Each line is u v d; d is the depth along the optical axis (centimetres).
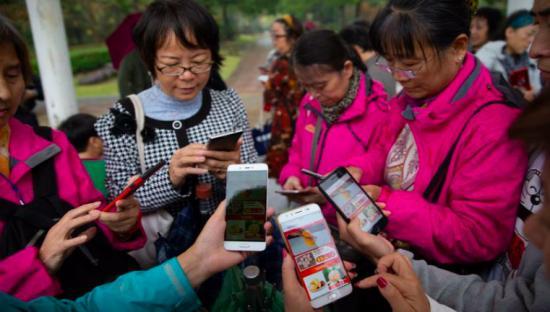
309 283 119
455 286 119
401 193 138
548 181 58
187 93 164
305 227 124
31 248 112
